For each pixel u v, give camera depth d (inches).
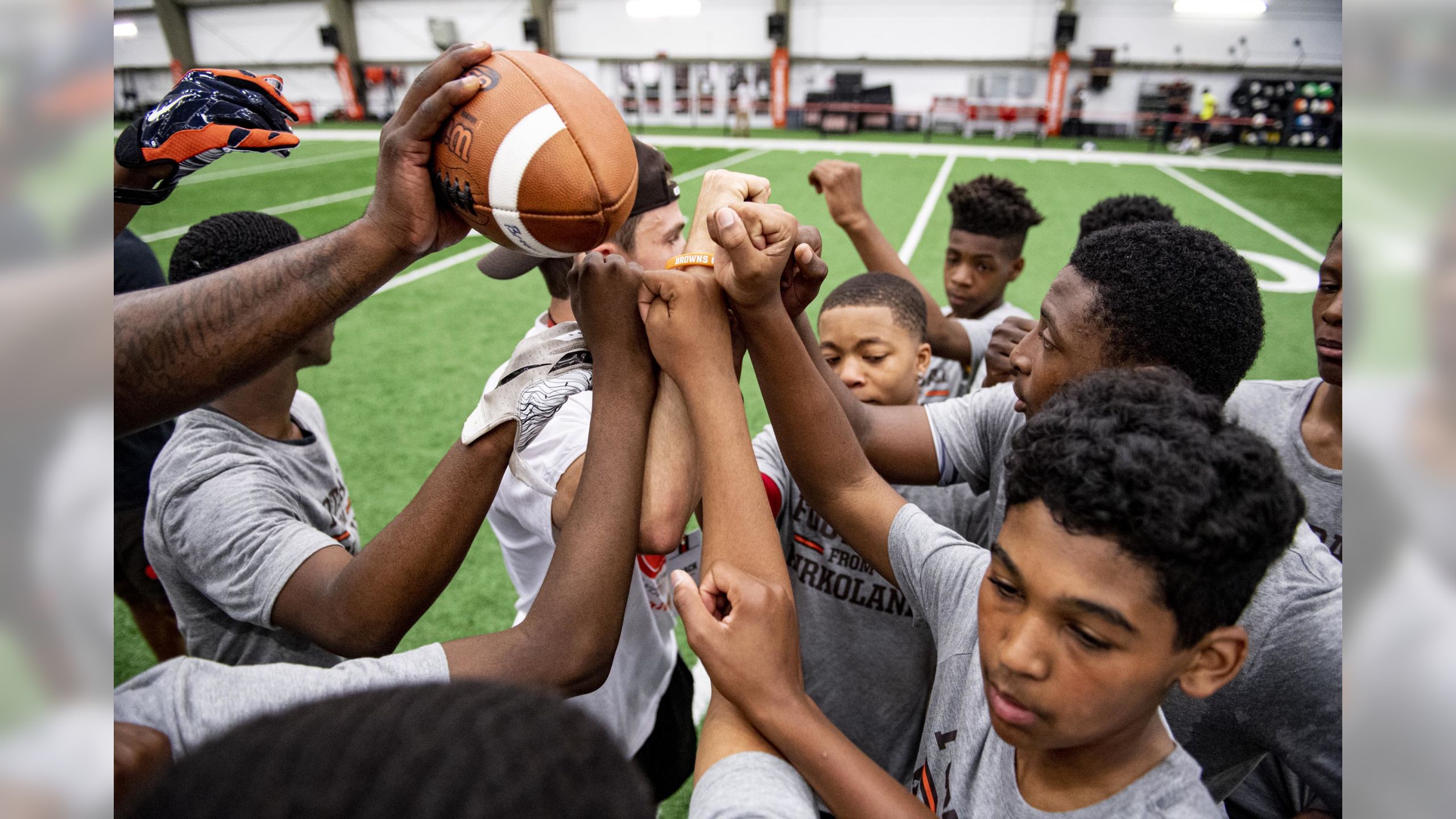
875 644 57.3
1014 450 26.4
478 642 31.8
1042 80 705.0
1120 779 26.6
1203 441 23.1
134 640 100.2
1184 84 669.9
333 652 39.9
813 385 37.9
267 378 52.2
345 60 792.9
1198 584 22.7
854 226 89.7
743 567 31.9
